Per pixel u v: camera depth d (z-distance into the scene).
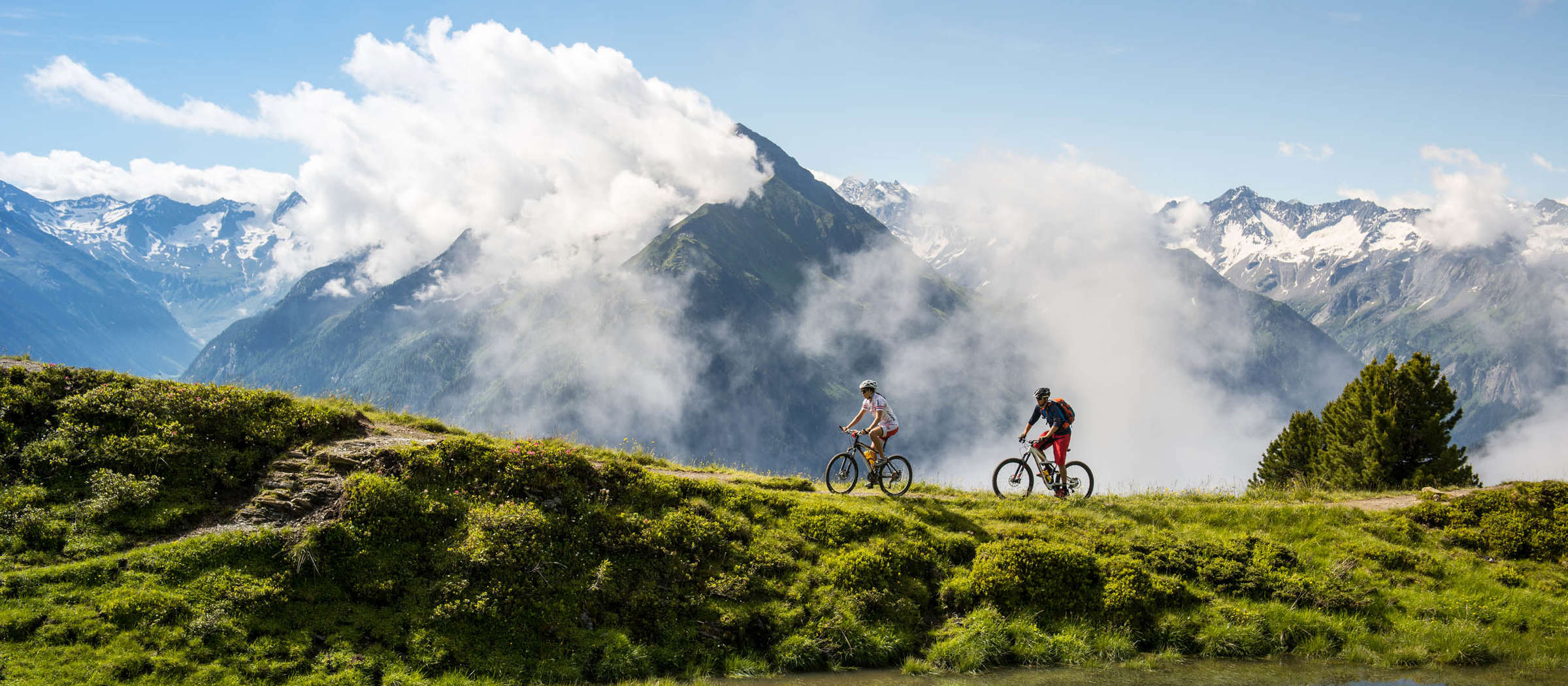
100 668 11.69
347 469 16.23
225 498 15.47
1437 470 27.84
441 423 20.89
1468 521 20.61
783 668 15.16
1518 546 19.50
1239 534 19.55
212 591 13.33
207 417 16.58
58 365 17.45
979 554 17.83
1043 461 21.38
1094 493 22.47
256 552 14.17
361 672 12.88
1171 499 22.39
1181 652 16.28
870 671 15.29
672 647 15.05
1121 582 17.12
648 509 17.58
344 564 14.39
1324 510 21.23
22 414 15.85
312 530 14.50
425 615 14.06
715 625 15.54
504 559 15.01
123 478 14.80
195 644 12.48
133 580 13.16
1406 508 21.52
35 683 11.14
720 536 17.17
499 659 13.88
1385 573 18.47
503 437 20.88
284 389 19.66
